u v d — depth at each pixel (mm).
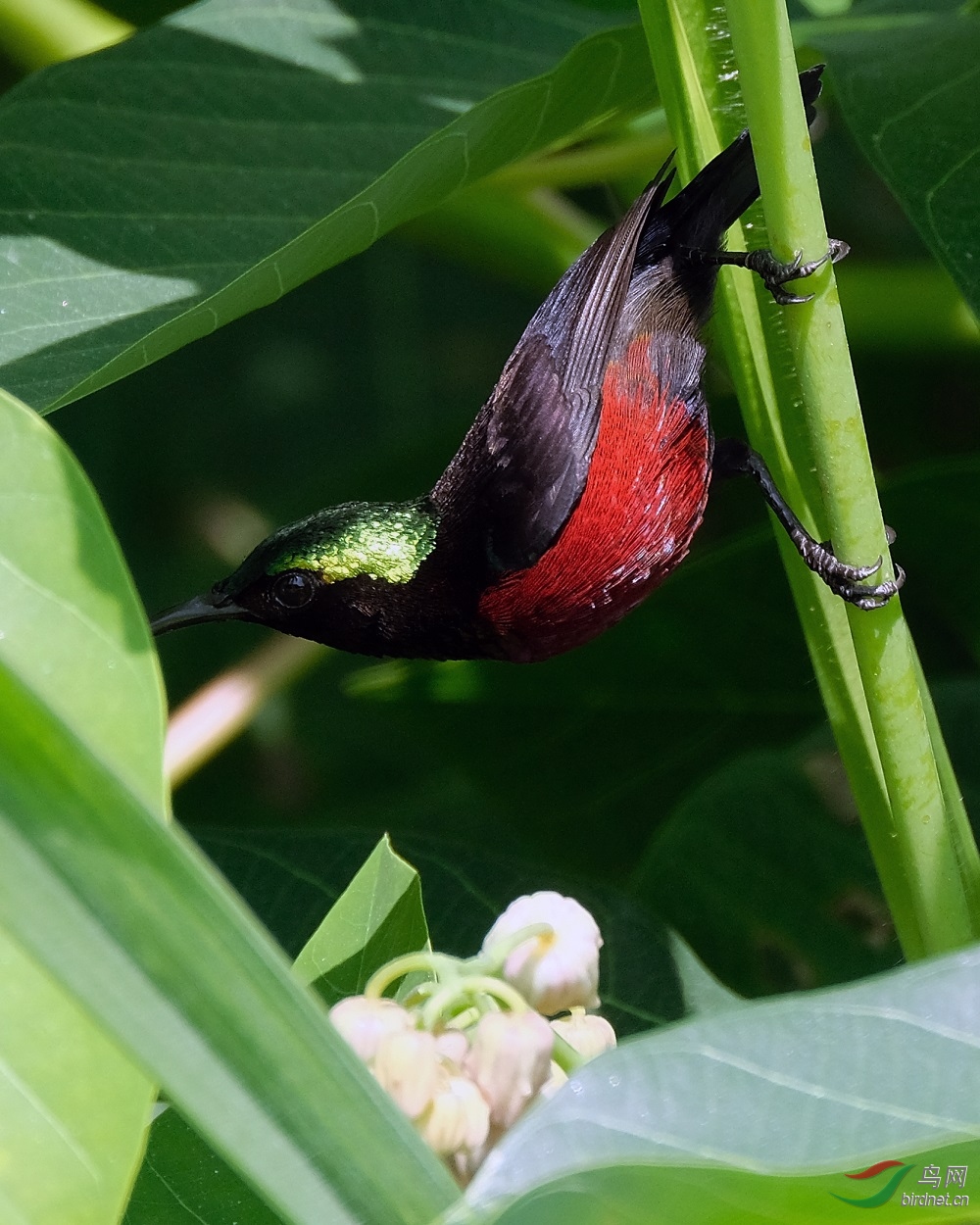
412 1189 1417
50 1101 1736
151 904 1328
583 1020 1763
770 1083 1630
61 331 1812
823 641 1788
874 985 1736
